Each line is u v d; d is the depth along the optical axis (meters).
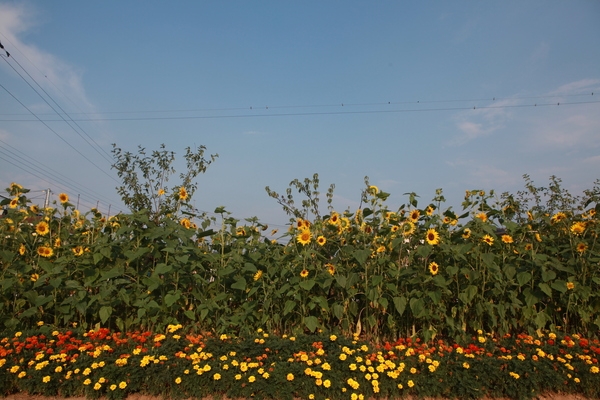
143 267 5.83
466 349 4.88
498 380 4.48
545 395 4.58
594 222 5.58
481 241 5.46
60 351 4.73
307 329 5.73
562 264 5.55
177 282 5.49
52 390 4.49
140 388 4.52
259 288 5.79
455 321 5.52
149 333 5.30
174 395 4.40
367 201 5.91
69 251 5.78
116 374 4.47
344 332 5.56
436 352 4.88
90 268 5.53
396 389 4.39
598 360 4.76
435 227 5.81
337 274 5.62
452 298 5.65
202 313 5.30
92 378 4.49
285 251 5.80
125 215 5.67
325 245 6.04
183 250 5.39
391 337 5.57
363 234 5.70
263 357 4.70
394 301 5.09
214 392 4.45
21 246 5.76
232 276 5.85
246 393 4.37
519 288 5.44
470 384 4.40
